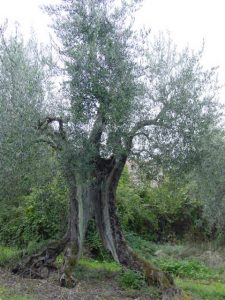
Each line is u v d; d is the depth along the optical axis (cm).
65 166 1039
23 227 1798
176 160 1052
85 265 1366
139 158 1078
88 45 979
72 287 1054
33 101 998
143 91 1006
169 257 1861
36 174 1104
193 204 2242
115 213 1133
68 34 1012
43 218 1689
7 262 1226
